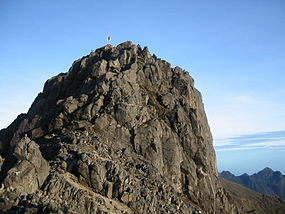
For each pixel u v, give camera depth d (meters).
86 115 109.50
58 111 117.00
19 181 75.44
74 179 85.56
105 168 89.12
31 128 120.56
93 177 85.62
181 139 116.75
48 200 73.50
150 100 122.88
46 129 115.44
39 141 107.75
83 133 101.12
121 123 108.56
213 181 116.56
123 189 86.38
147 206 85.94
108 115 108.44
